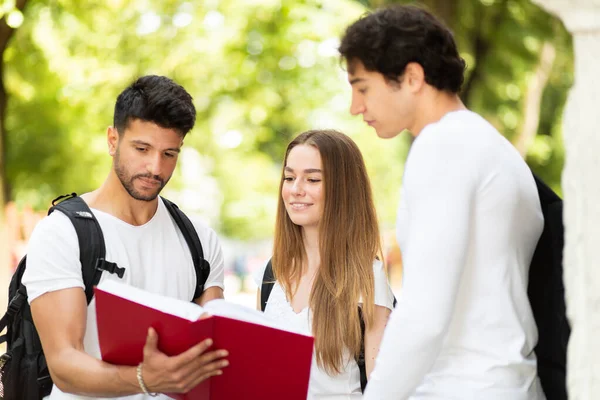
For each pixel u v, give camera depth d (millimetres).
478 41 15758
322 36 15273
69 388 3334
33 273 3480
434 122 2908
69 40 15094
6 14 9234
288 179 4012
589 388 2312
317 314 3818
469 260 2797
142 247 3721
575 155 2332
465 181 2736
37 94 15602
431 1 13016
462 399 2777
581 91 2332
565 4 2332
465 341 2814
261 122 18578
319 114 19453
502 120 18375
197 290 3918
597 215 2291
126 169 3609
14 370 3590
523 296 2871
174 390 3053
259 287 4234
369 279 3844
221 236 26891
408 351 2705
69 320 3414
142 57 15703
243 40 16062
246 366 3062
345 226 3896
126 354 3158
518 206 2824
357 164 3992
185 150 20844
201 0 15516
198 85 16734
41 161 17531
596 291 2299
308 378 3086
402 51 2830
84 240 3545
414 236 2756
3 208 10023
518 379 2807
